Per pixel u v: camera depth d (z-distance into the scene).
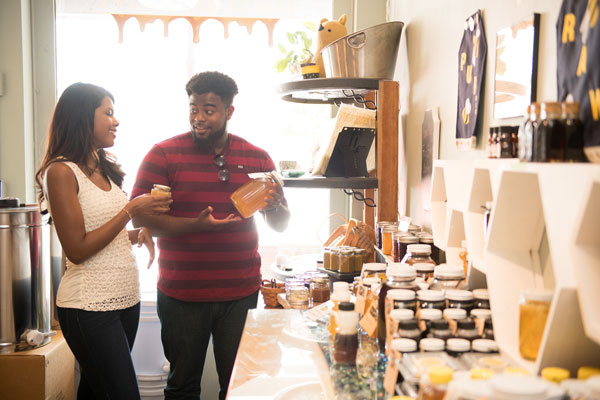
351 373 1.16
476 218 1.20
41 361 2.40
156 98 3.24
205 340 2.25
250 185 2.08
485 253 1.01
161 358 3.16
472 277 1.18
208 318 2.22
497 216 0.99
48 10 3.16
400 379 0.96
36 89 3.20
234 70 3.25
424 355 0.91
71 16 3.20
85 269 1.94
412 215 2.41
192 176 2.19
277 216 2.36
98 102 1.97
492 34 1.45
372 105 2.82
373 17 3.04
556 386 0.65
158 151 2.19
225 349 2.24
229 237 2.21
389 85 2.25
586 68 0.96
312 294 2.10
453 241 1.40
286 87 2.34
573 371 0.79
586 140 0.95
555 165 0.78
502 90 1.36
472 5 1.61
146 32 3.21
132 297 2.05
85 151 1.95
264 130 3.30
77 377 3.11
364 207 2.80
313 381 1.19
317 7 3.25
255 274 2.30
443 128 1.94
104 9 3.16
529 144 0.87
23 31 3.07
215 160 2.20
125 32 3.20
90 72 3.22
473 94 1.56
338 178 2.29
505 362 0.86
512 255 1.02
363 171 2.39
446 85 1.90
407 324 1.03
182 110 3.26
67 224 1.86
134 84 3.23
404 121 2.59
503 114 1.35
